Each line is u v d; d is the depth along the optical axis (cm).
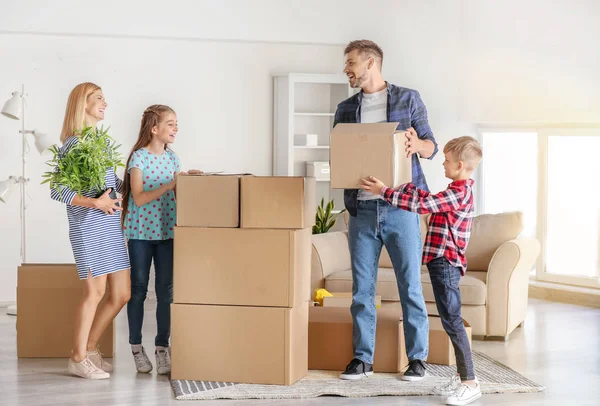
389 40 736
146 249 430
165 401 371
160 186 427
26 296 459
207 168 728
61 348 461
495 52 706
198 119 723
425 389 385
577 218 691
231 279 392
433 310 523
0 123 675
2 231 682
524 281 553
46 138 606
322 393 379
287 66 739
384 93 400
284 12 716
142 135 435
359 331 405
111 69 699
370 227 396
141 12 687
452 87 740
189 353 398
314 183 416
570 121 666
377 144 361
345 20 728
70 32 673
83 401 372
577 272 691
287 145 727
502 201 756
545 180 712
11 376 419
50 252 691
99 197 404
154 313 620
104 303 436
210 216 392
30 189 684
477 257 561
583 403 371
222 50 725
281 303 388
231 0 705
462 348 372
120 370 432
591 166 680
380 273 549
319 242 566
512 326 525
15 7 662
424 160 748
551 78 674
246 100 732
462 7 727
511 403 370
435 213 378
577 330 552
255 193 388
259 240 388
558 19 668
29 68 680
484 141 764
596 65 652
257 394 375
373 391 381
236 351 393
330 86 771
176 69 715
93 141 404
